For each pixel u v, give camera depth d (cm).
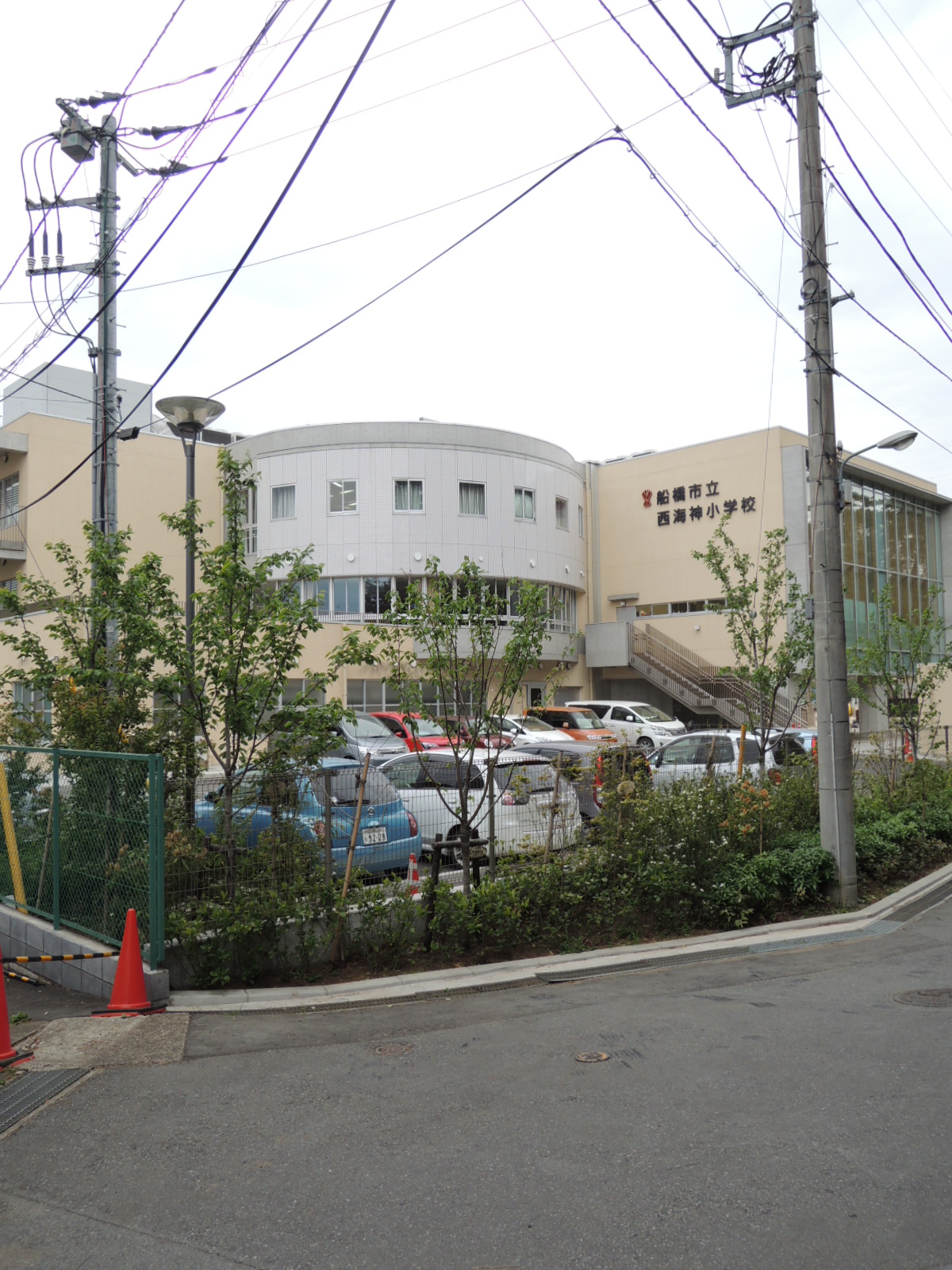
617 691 3956
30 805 876
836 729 1034
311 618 803
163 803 707
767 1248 351
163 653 771
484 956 827
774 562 1411
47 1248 366
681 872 920
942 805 1437
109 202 1263
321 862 798
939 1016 633
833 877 1015
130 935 681
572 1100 495
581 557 3875
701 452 3622
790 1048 572
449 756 1212
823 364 1049
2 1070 561
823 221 1046
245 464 828
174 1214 389
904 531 3972
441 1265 345
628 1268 340
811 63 1037
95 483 1259
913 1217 371
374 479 3344
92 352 1280
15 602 942
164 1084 534
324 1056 578
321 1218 381
